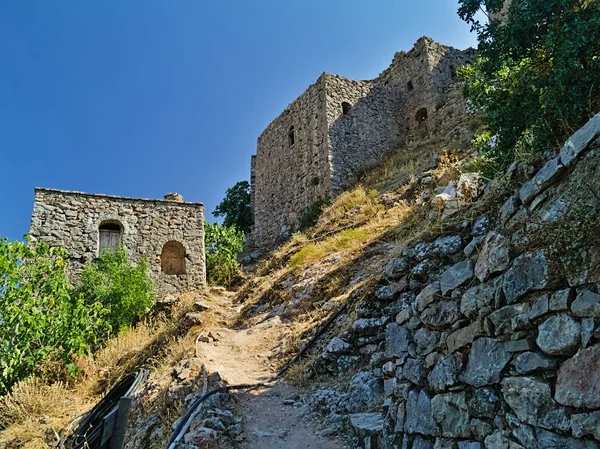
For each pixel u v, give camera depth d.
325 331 7.55
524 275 3.02
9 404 7.90
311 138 21.34
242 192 30.64
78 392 8.83
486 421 3.09
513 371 2.96
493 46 8.12
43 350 8.89
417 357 3.96
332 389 5.92
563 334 2.67
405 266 5.97
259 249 22.12
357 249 10.59
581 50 6.43
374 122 21.83
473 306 3.38
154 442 5.48
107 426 6.33
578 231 2.74
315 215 18.53
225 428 5.11
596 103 6.03
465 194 5.65
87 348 9.73
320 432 5.16
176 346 8.52
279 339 8.34
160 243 16.31
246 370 7.30
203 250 16.72
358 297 7.59
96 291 13.06
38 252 10.19
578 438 2.48
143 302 13.41
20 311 8.58
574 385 2.55
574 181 2.96
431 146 18.66
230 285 16.25
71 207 15.64
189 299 12.95
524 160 3.81
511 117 7.17
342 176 19.77
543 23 7.55
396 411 4.09
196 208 17.23
